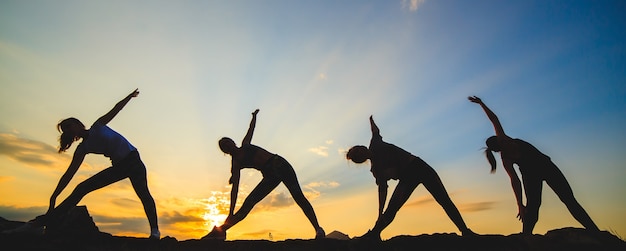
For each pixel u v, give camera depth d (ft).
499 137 17.58
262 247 14.30
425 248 14.16
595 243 13.97
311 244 14.37
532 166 16.70
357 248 14.28
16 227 15.98
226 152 18.75
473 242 14.25
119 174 16.46
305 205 17.75
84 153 16.22
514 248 14.02
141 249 14.12
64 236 14.33
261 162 18.20
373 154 17.58
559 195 16.14
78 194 15.78
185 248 14.26
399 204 16.22
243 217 17.61
